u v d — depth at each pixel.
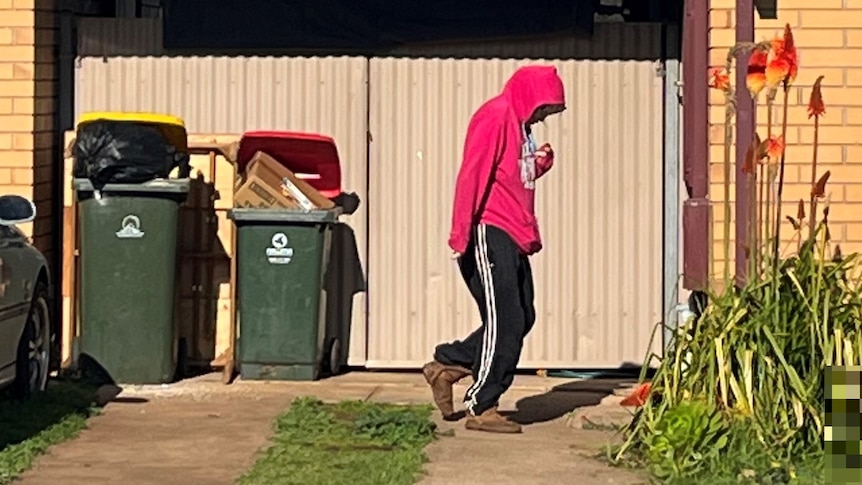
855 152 9.98
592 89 11.22
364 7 11.23
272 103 11.34
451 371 9.26
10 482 7.78
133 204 10.44
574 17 11.11
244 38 11.29
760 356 8.03
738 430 7.93
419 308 11.32
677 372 8.20
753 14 9.87
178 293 10.77
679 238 11.17
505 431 9.02
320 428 9.02
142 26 11.42
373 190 11.30
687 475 7.75
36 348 9.95
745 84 9.59
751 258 8.41
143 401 10.02
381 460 8.18
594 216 11.24
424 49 11.27
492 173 8.77
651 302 11.24
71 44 11.44
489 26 11.17
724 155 9.15
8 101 10.73
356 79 11.30
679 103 11.14
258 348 10.70
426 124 11.28
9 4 10.70
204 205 11.04
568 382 11.01
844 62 9.96
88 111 11.45
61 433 8.86
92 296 10.48
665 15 11.60
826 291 8.11
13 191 10.76
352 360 11.34
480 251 8.78
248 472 7.96
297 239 10.62
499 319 8.85
